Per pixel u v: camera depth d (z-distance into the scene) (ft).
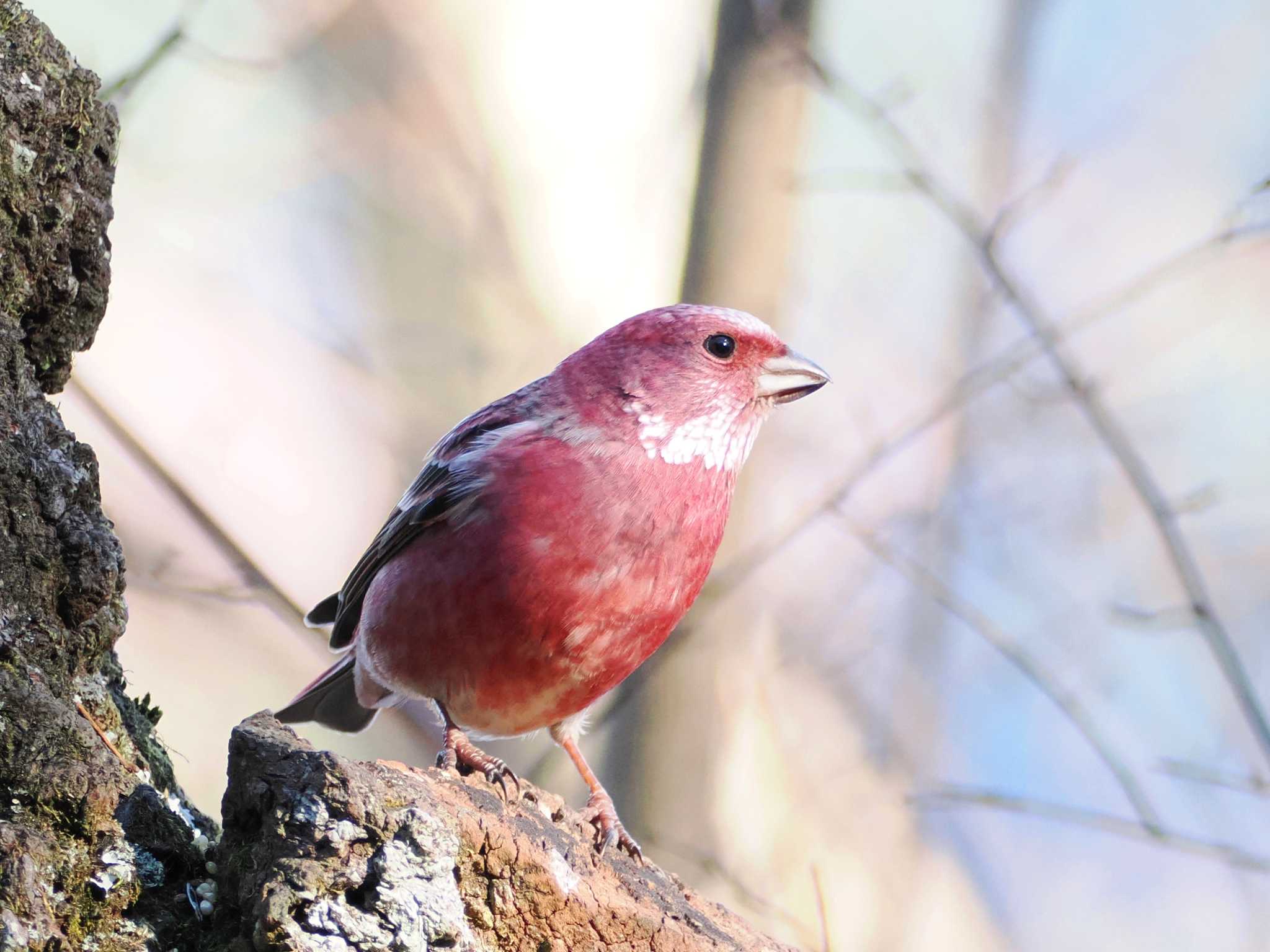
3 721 16.72
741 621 45.16
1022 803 36.65
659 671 39.22
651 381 23.86
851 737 52.75
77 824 16.12
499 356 61.16
